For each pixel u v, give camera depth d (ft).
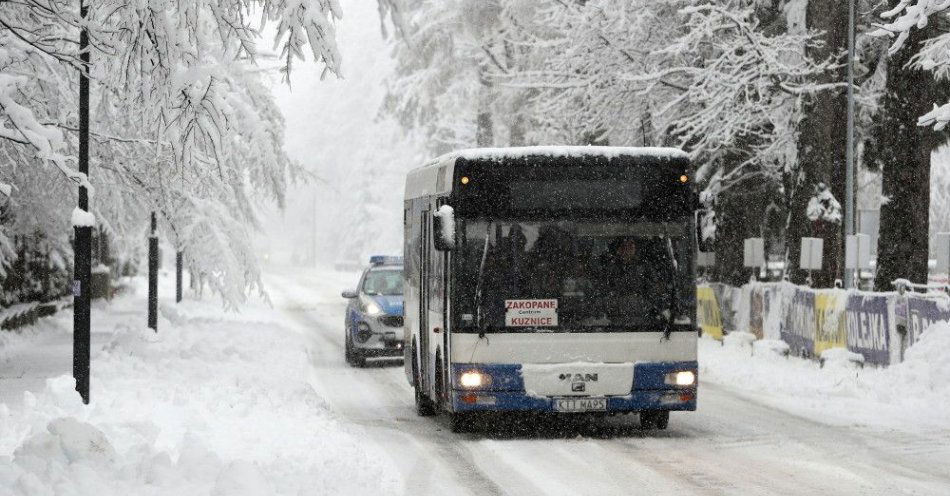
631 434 64.85
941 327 83.51
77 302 66.44
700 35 124.77
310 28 44.50
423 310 74.18
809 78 126.72
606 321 62.85
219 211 121.49
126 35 49.67
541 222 62.95
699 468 52.65
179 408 65.10
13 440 52.85
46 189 92.53
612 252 63.10
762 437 62.95
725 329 133.90
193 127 50.62
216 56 105.81
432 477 50.60
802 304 110.93
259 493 39.88
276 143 116.88
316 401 76.79
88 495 39.37
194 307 186.39
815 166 123.13
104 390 72.13
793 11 131.13
